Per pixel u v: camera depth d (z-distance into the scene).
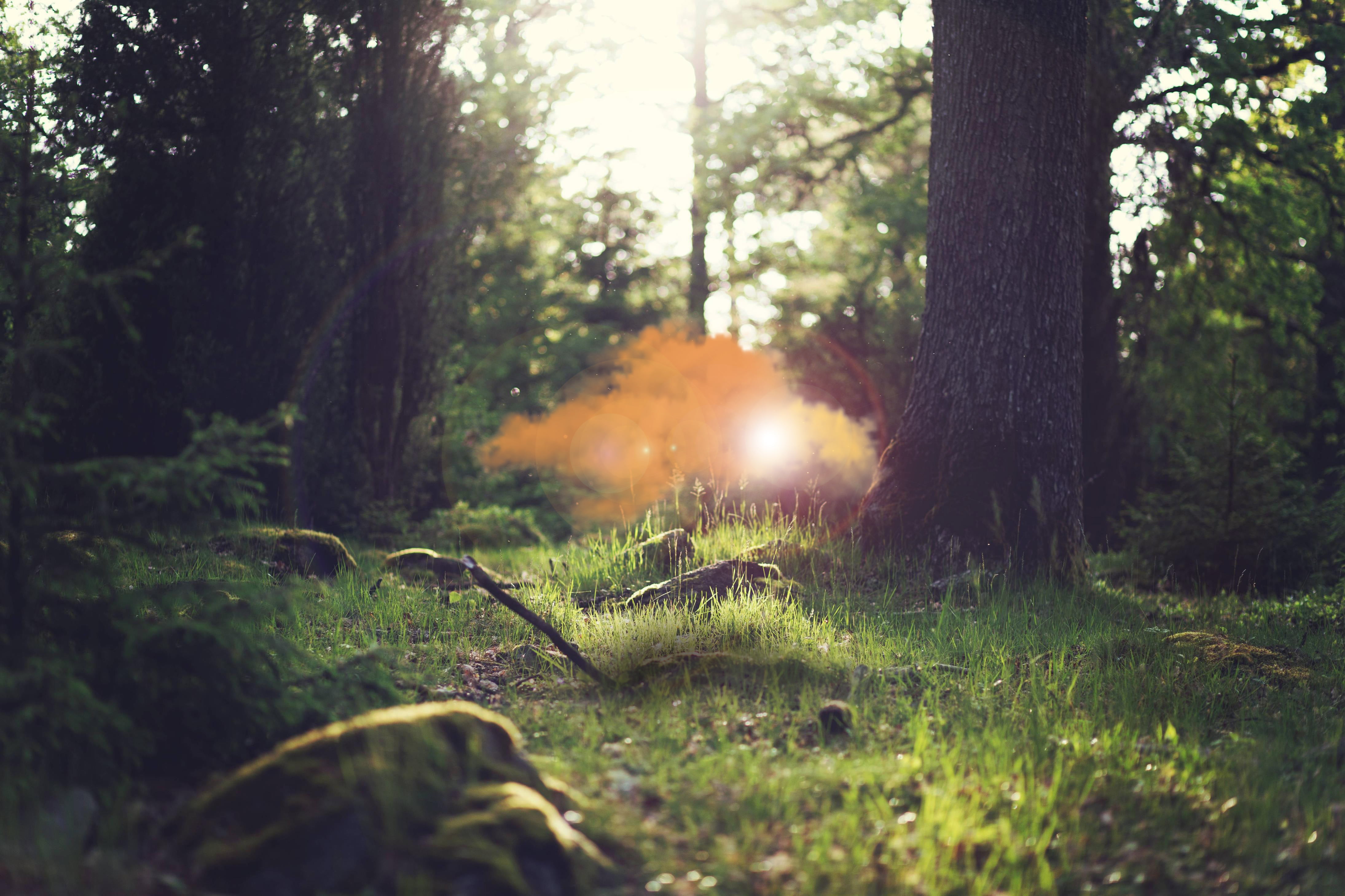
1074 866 3.65
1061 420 9.11
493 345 23.59
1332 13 14.19
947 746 4.80
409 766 3.37
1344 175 14.67
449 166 13.13
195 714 3.95
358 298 12.33
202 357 10.60
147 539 3.99
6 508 4.05
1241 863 3.70
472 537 12.86
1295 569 10.31
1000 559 8.85
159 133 10.44
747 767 4.33
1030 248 9.06
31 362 4.23
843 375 18.45
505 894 2.98
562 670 6.22
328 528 11.98
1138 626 7.71
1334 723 5.30
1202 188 15.30
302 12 11.38
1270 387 15.24
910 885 3.39
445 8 12.76
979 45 9.16
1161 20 13.51
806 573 8.90
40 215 5.90
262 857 3.11
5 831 3.26
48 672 3.52
